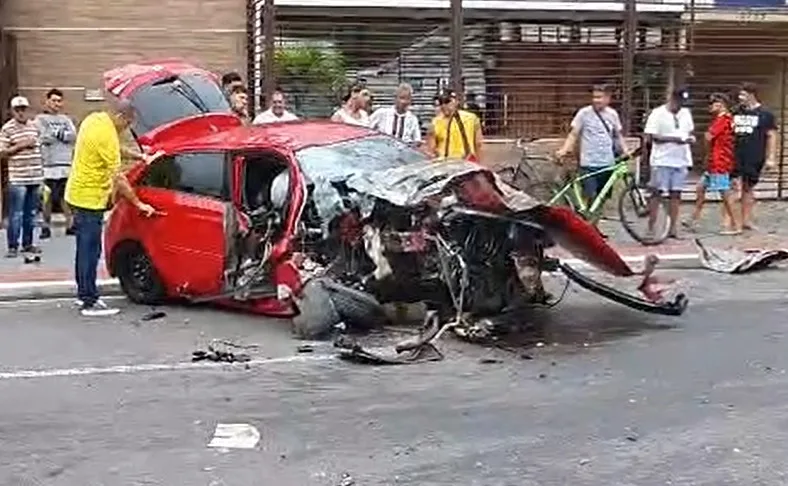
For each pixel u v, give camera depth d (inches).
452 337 373.7
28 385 323.3
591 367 334.6
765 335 374.3
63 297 459.2
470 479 240.7
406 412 291.1
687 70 811.4
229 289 409.1
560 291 442.9
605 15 782.5
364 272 382.6
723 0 819.4
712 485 235.3
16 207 535.2
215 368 340.5
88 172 417.1
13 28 689.6
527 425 278.2
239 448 263.4
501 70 772.0
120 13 703.7
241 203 406.0
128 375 333.4
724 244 569.0
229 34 720.3
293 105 729.0
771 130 609.3
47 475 247.4
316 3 732.0
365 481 240.4
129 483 241.6
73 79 701.3
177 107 484.7
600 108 571.8
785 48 840.3
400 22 746.2
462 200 368.5
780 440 264.1
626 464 248.7
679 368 331.6
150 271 432.5
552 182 592.7
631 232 572.4
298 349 362.6
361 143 418.3
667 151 573.6
